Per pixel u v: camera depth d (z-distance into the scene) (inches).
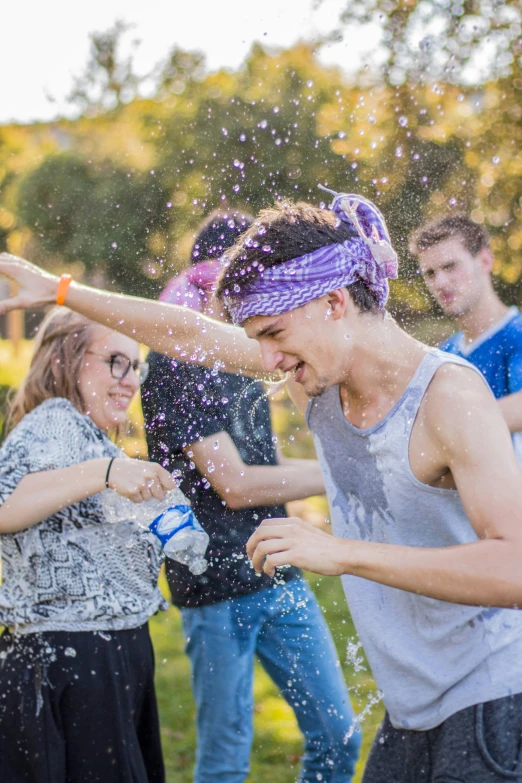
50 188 423.2
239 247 58.6
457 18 260.5
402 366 57.0
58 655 72.6
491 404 55.3
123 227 295.3
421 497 58.1
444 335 104.6
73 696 72.4
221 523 81.8
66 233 406.3
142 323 74.9
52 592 73.2
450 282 101.3
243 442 82.3
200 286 78.1
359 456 60.2
